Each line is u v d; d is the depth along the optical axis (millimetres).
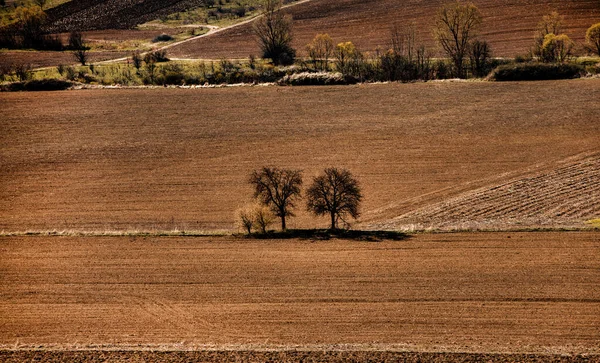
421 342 58031
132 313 66000
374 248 81250
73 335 61688
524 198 99688
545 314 62469
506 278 70688
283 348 57281
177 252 82500
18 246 86375
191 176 116688
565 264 73750
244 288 70688
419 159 119875
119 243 86750
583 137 126438
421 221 92875
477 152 122062
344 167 117188
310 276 73125
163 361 55344
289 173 94188
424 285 69625
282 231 89812
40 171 121625
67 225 98000
